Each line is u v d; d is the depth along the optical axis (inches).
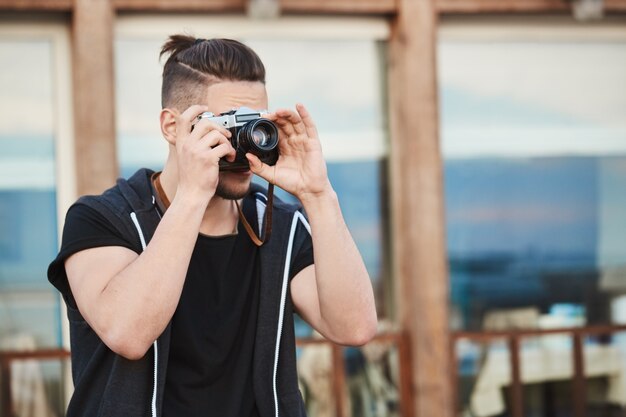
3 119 223.6
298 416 113.4
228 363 111.2
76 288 107.3
